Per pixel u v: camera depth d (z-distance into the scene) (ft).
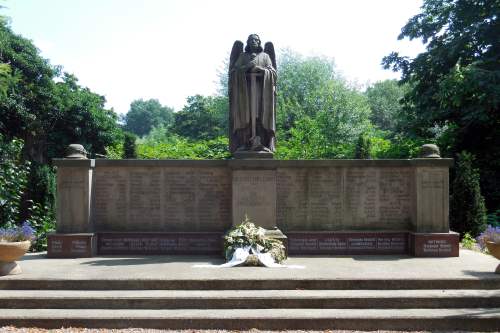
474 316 25.00
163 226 39.81
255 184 37.65
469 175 49.80
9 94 86.63
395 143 84.94
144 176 39.83
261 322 24.85
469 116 63.82
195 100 196.75
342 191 40.06
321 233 39.32
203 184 39.83
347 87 145.89
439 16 75.72
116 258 37.01
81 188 38.37
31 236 30.99
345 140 120.57
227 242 35.14
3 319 25.05
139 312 25.75
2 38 85.71
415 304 26.68
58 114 98.37
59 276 29.35
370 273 30.40
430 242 37.91
